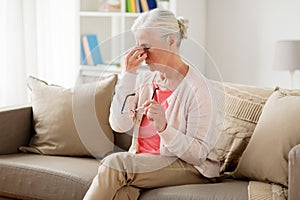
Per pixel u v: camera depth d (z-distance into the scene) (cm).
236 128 298
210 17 534
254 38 514
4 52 455
